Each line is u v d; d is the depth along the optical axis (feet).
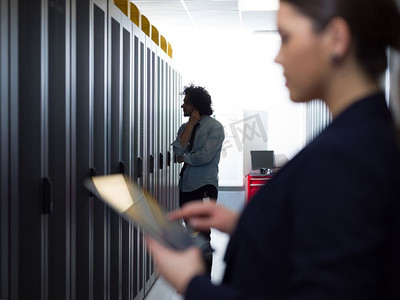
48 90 7.70
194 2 23.30
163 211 3.88
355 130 2.47
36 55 7.23
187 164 16.98
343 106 2.64
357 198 2.26
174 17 26.27
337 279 2.20
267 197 2.67
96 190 3.60
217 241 23.59
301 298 2.24
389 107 2.84
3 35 6.13
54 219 8.36
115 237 11.84
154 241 2.95
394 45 2.62
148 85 16.06
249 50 31.53
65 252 8.36
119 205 3.45
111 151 11.71
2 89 6.12
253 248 2.64
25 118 7.22
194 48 31.96
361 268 2.22
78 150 9.46
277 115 31.35
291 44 2.68
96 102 10.44
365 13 2.50
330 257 2.23
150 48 16.15
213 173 16.87
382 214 2.28
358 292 2.19
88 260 9.64
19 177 7.10
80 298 9.48
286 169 2.65
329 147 2.41
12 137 6.40
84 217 9.56
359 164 2.32
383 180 2.30
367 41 2.56
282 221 2.56
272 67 31.40
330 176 2.34
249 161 31.37
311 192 2.36
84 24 9.44
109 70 11.10
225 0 22.94
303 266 2.29
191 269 2.73
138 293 14.60
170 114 20.76
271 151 30.30
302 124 31.12
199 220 3.80
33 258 7.25
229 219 3.72
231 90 31.65
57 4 8.14
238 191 30.60
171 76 20.98
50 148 8.11
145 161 15.40
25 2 7.16
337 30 2.54
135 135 14.06
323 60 2.62
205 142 16.52
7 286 6.31
